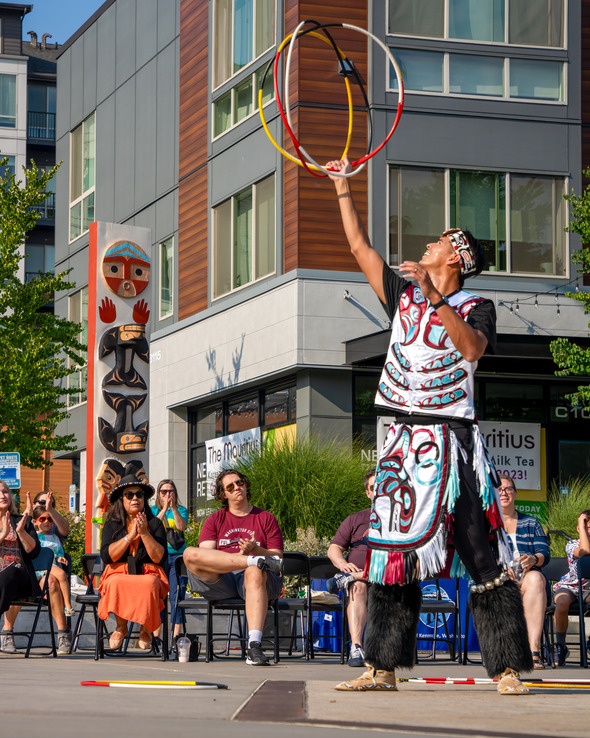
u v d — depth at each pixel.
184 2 23.73
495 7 20.22
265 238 20.52
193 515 21.39
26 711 4.14
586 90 20.88
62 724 3.68
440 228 19.75
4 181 22.31
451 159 19.83
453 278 5.21
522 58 20.27
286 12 19.86
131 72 26.16
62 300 29.34
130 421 16.34
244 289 21.06
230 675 7.00
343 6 19.69
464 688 5.43
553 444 20.56
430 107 19.78
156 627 8.92
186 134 23.45
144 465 16.30
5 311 22.14
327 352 19.09
